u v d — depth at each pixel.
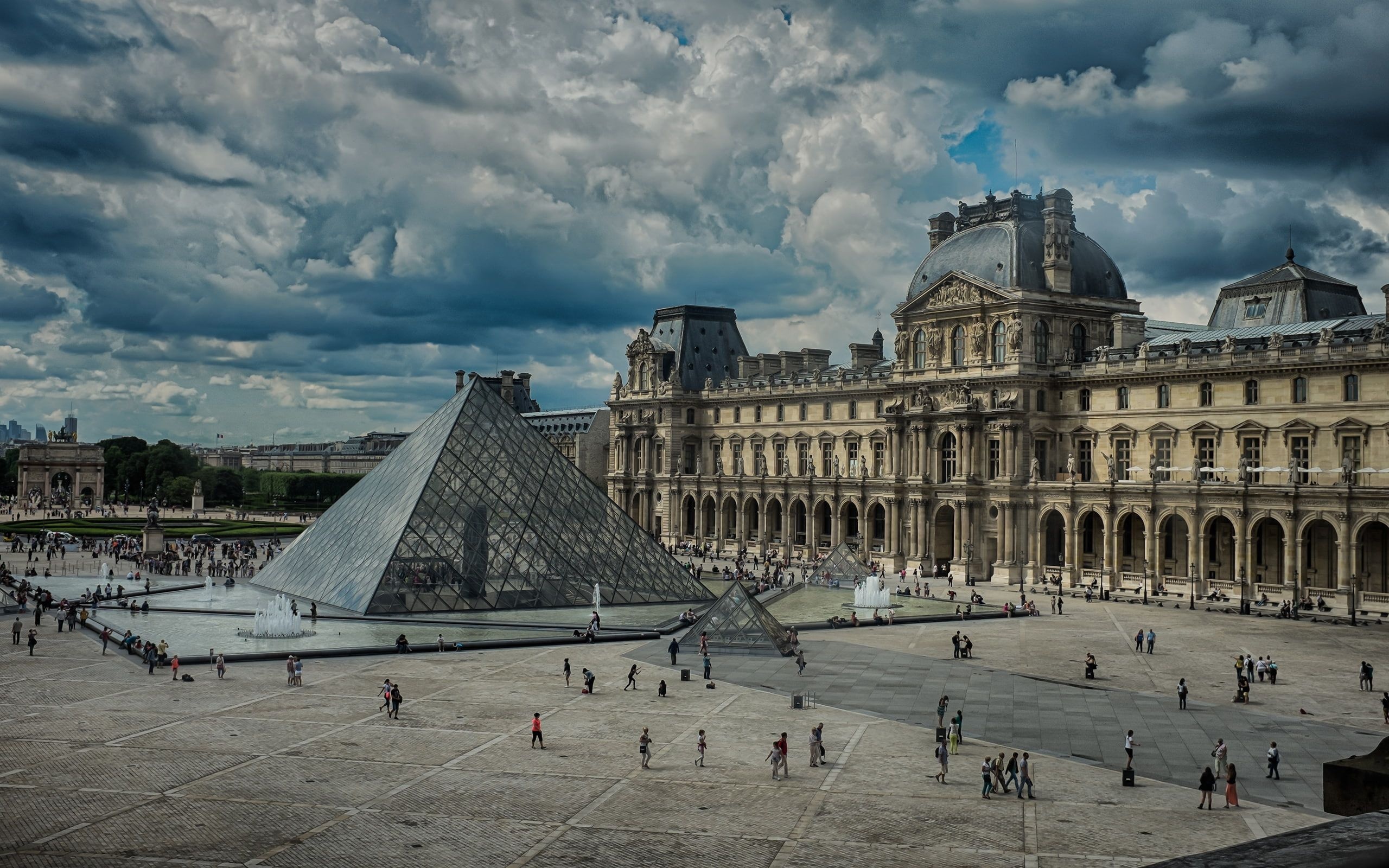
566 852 53.69
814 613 141.62
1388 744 15.99
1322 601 140.88
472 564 135.00
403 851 53.62
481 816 58.75
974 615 136.38
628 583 142.50
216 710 82.19
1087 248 198.50
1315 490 142.88
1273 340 155.25
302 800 61.12
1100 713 83.50
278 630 115.19
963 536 187.25
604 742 74.19
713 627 110.81
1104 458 177.88
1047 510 177.75
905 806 60.88
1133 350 177.38
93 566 186.88
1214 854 9.59
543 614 132.88
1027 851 53.56
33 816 57.88
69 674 95.31
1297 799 62.22
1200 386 164.38
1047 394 185.12
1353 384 146.62
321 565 147.00
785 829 57.09
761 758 70.62
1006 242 191.00
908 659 106.81
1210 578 162.62
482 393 150.62
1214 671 100.88
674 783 65.00
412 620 126.19
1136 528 175.62
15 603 139.00
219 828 56.47
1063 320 188.12
